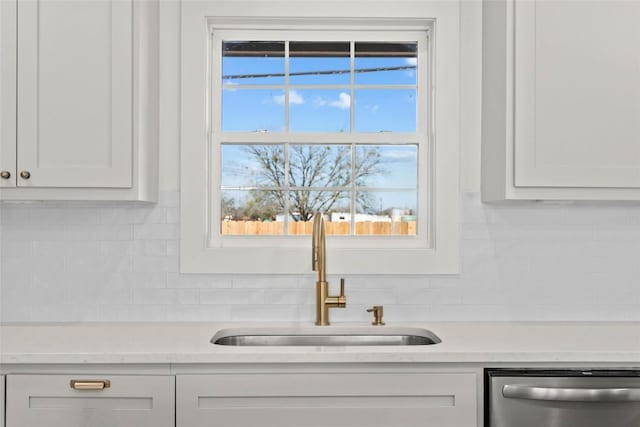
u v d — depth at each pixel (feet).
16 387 5.68
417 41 8.00
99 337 6.53
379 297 7.75
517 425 5.69
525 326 7.34
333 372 5.75
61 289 7.67
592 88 6.77
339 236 7.93
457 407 5.77
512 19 6.78
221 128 7.99
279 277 7.75
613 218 7.80
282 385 5.73
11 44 6.69
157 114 7.55
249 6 7.63
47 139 6.71
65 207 7.68
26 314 7.66
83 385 5.66
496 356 5.74
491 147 7.32
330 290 7.73
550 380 5.70
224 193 8.04
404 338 7.29
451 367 5.78
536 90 6.76
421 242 7.93
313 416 5.73
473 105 7.81
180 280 7.70
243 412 5.71
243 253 7.67
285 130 8.05
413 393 5.75
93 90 6.73
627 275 7.80
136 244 7.70
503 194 6.85
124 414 5.71
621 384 5.71
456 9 7.69
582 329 7.11
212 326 7.31
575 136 6.76
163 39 7.70
